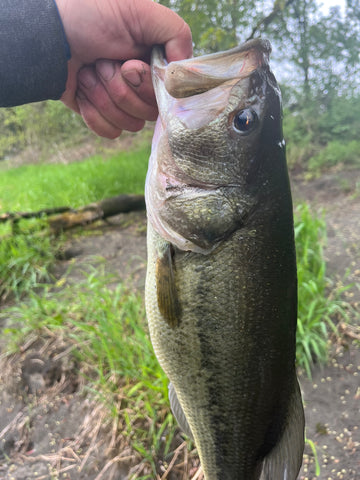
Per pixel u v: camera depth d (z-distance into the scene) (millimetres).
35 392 465
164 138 226
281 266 220
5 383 479
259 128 219
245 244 215
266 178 219
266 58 224
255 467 234
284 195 223
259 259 215
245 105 218
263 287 216
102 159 2023
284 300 222
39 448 409
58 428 422
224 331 216
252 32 1459
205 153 221
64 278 692
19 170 2383
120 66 252
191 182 222
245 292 214
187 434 262
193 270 219
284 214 222
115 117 274
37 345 511
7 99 244
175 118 223
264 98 221
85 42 243
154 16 235
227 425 227
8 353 501
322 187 1031
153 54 243
